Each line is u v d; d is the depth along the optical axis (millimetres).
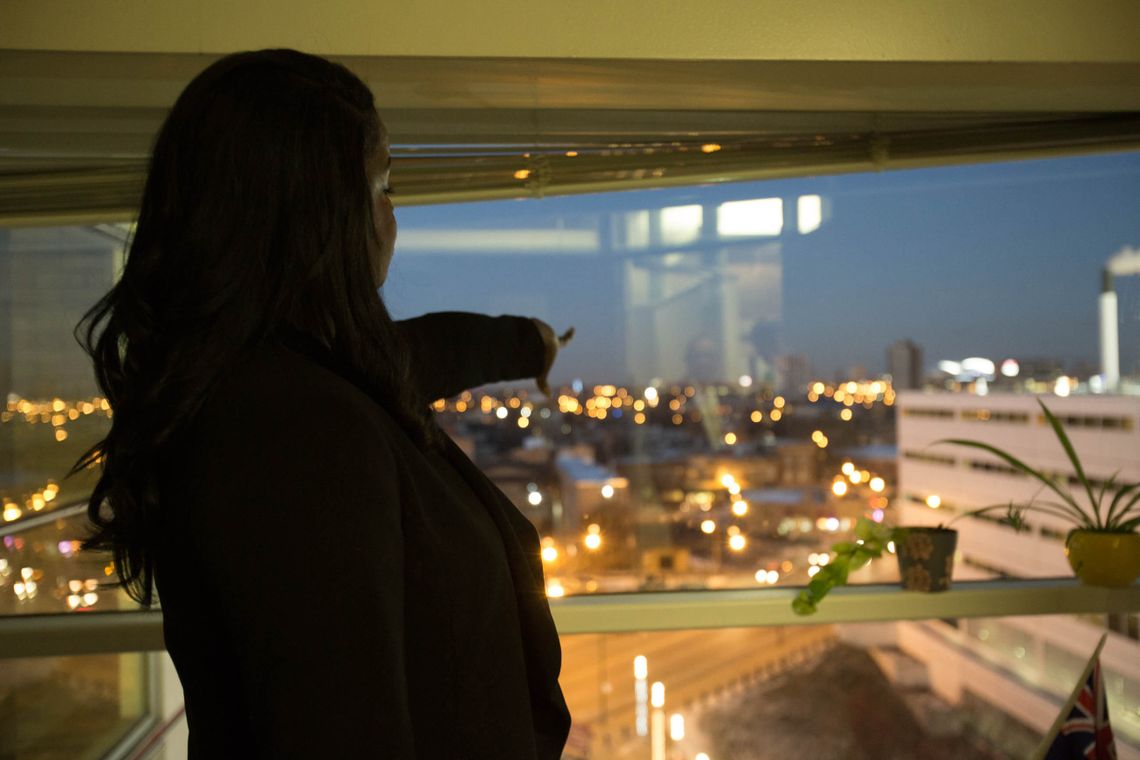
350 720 489
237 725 558
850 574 1827
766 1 1528
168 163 589
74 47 1428
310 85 613
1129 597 1720
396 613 530
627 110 1722
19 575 1748
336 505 520
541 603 705
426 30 1484
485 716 604
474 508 668
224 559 503
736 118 1748
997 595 1722
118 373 599
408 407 644
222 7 1453
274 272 585
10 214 1580
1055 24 1559
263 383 554
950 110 1770
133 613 1684
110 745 1906
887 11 1543
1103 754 1459
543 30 1500
